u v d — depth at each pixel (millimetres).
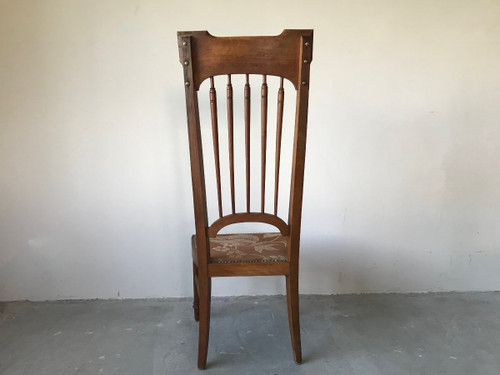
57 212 1736
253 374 1392
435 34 1560
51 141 1643
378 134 1669
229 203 1739
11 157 1654
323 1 1517
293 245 1315
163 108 1616
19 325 1663
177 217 1757
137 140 1652
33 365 1436
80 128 1632
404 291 1893
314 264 1844
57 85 1579
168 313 1753
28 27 1512
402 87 1613
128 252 1804
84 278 1833
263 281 1861
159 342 1562
